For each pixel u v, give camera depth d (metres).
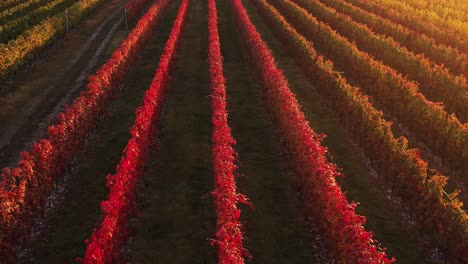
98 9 53.53
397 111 24.06
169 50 29.89
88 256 10.96
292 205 16.73
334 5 51.22
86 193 17.34
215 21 38.94
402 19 43.09
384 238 15.05
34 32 34.59
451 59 30.58
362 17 43.69
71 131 18.88
